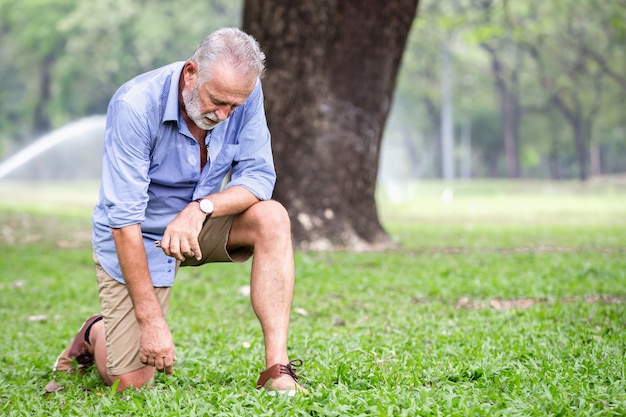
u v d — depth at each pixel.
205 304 8.22
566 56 55.03
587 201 35.00
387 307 7.76
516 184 50.84
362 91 12.87
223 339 6.23
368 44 12.80
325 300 8.34
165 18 48.56
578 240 15.33
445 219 23.14
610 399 4.09
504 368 4.71
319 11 12.50
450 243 14.52
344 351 5.39
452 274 9.80
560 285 8.68
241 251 4.64
